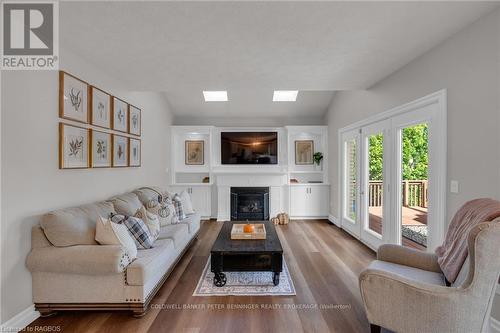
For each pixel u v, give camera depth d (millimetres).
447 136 2459
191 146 6516
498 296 1899
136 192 3998
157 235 3113
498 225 1428
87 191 3037
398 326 1656
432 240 2719
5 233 2033
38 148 2342
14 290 2090
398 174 3365
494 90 1982
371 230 4176
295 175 6590
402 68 3143
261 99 5918
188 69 3207
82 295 2240
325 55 2789
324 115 6477
